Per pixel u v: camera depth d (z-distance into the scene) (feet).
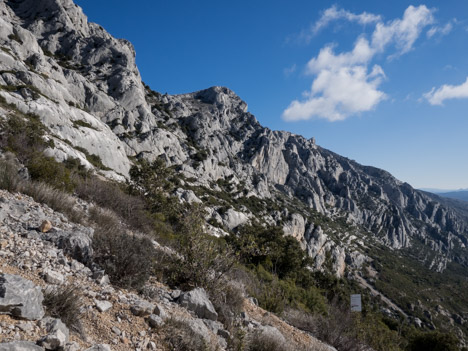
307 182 501.97
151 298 15.20
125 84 255.91
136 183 63.31
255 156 433.89
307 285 81.71
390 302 270.26
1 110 85.92
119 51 287.07
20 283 9.17
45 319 9.08
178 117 373.81
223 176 318.86
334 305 37.96
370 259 377.91
